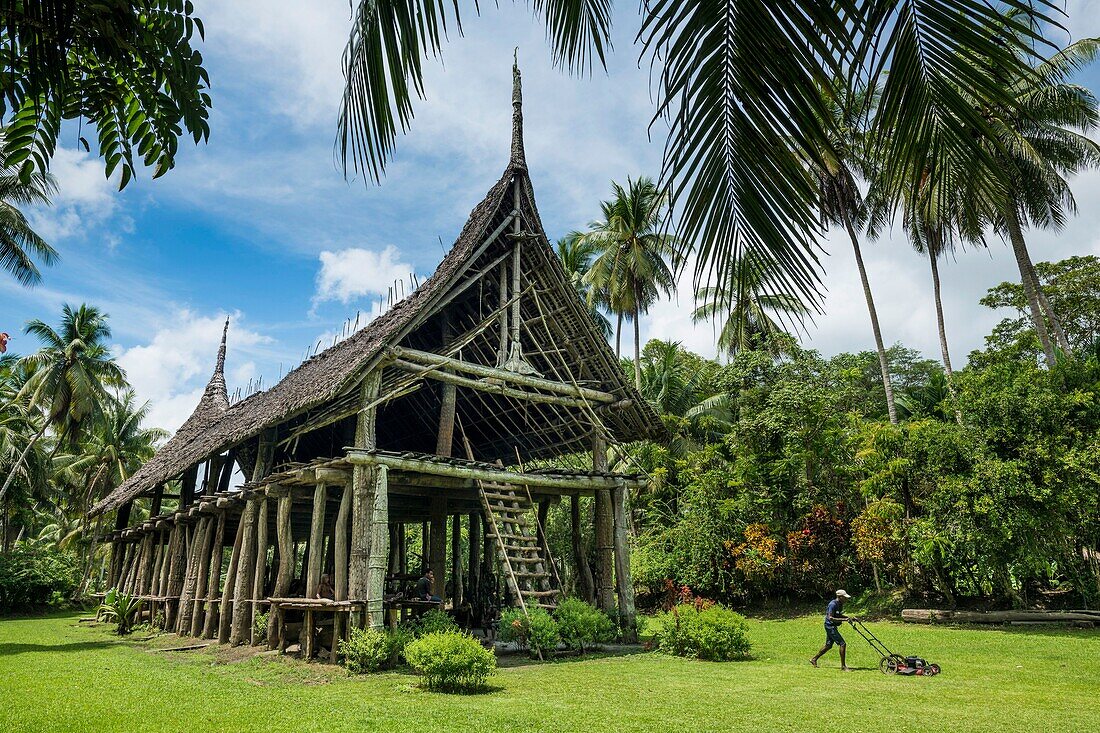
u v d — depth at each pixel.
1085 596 18.45
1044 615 16.86
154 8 3.23
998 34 2.41
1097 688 9.67
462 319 16.25
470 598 18.11
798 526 21.98
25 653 13.95
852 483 22.19
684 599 22.31
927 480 18.97
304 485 14.34
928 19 2.50
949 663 12.11
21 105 3.08
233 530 19.81
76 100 3.33
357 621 11.40
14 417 36.69
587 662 12.22
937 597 19.61
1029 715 7.73
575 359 16.16
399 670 10.96
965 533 17.22
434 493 16.03
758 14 2.56
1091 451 15.93
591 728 6.93
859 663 12.26
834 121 2.64
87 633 19.06
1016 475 16.36
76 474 44.75
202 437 21.81
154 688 9.27
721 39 2.62
